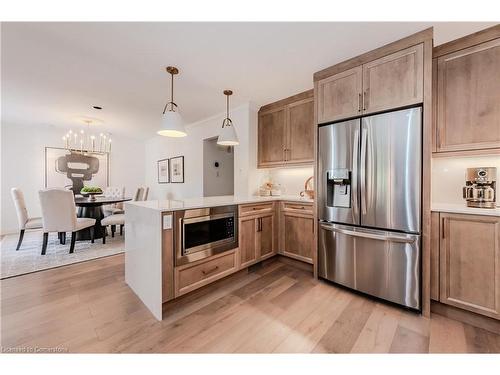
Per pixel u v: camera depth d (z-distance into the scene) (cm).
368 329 163
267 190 347
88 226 371
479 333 159
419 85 179
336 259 230
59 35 186
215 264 221
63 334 156
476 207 183
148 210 191
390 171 193
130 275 228
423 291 180
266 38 190
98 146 572
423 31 178
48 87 290
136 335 156
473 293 166
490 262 160
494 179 178
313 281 244
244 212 253
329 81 236
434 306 185
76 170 539
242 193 358
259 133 362
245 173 353
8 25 172
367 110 207
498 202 192
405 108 187
